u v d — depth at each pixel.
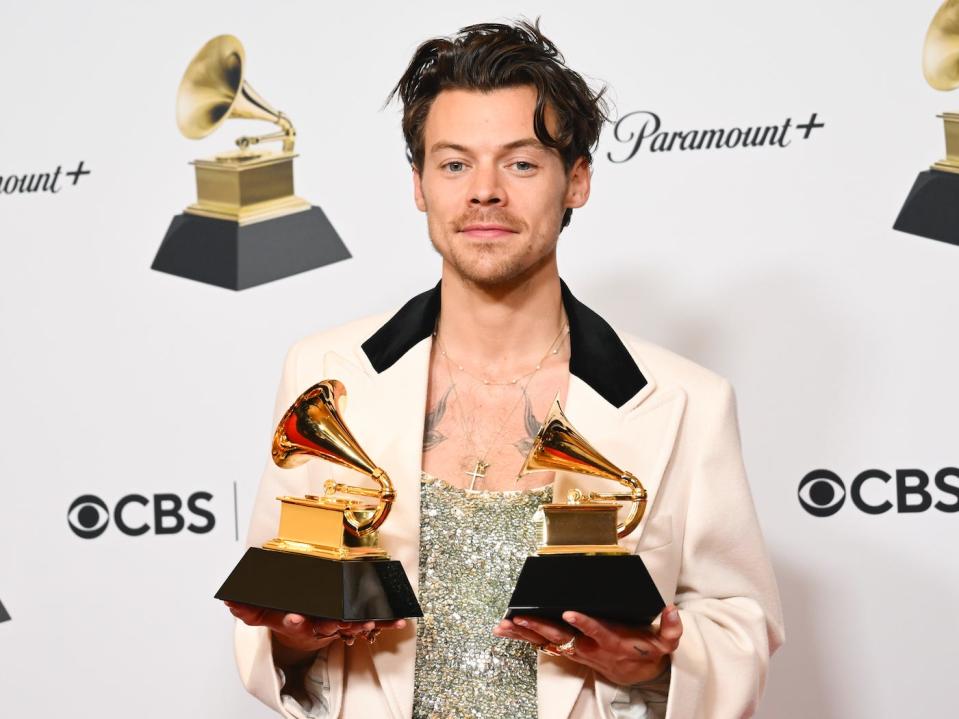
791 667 2.35
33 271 2.44
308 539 1.46
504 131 1.57
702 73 2.36
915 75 2.32
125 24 2.43
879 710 2.35
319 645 1.54
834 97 2.33
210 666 2.42
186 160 2.42
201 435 2.42
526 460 1.50
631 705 1.55
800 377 2.35
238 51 2.42
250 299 2.42
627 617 1.39
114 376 2.43
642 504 1.46
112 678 2.43
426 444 1.65
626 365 1.69
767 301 2.35
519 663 1.54
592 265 2.38
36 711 2.43
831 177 2.33
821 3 2.33
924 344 2.32
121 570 2.43
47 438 2.43
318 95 2.41
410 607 1.44
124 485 2.42
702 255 2.36
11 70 2.44
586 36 2.38
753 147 2.35
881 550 2.34
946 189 2.32
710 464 1.67
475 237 1.58
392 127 2.41
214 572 2.42
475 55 1.60
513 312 1.67
